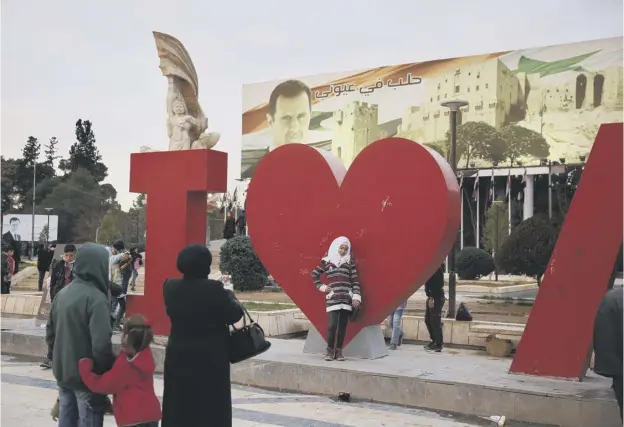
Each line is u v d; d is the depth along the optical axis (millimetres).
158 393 6980
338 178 8016
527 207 36875
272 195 8383
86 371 3975
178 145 10266
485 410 6094
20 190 59750
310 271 8016
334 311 7504
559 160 36219
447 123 39688
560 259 6574
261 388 7418
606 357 4242
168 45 10312
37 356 9305
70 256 8625
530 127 37031
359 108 42812
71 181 54906
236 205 32375
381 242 7551
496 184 38500
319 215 8000
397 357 7926
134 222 51125
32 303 13367
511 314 14453
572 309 6453
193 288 4043
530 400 5867
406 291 7414
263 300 16031
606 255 6324
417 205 7293
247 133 46906
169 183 9133
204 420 3934
